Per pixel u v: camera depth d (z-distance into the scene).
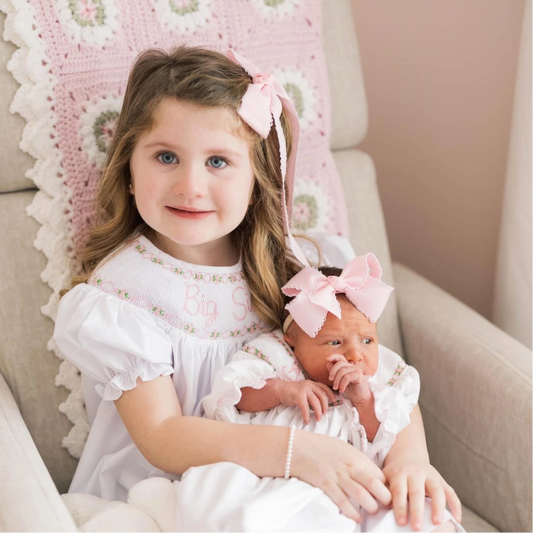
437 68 1.57
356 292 1.02
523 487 1.03
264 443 0.92
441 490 0.91
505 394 1.06
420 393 1.26
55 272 1.08
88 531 0.86
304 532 0.84
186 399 1.04
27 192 1.09
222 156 0.97
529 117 1.21
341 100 1.29
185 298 1.04
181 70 0.96
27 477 0.80
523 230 1.25
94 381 1.08
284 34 1.21
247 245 1.11
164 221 0.98
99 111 1.08
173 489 0.91
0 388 1.02
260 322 1.12
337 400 1.00
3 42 1.03
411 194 1.69
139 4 1.10
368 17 1.58
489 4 1.49
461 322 1.21
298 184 1.25
